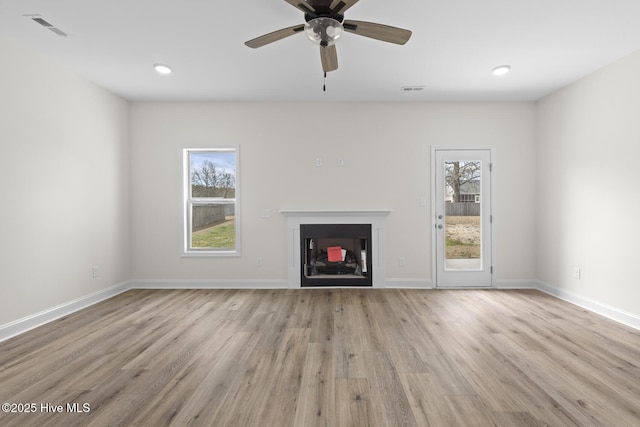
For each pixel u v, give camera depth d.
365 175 4.66
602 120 3.53
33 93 3.18
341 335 2.94
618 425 1.73
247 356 2.53
